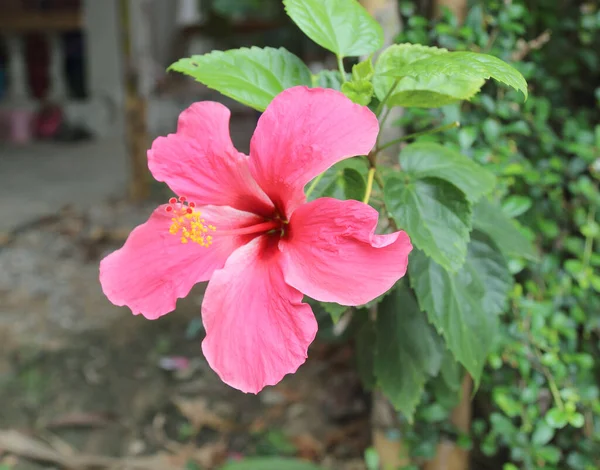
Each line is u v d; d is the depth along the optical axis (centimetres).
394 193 24
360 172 25
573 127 41
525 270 42
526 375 38
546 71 44
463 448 42
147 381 71
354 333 40
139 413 66
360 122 19
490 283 28
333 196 24
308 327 20
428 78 21
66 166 175
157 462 58
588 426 40
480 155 38
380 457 45
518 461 45
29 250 108
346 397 66
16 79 217
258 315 21
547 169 41
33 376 71
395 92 24
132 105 133
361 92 22
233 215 23
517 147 42
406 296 31
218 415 65
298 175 20
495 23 39
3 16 208
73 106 215
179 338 80
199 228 21
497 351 38
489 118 40
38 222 122
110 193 144
